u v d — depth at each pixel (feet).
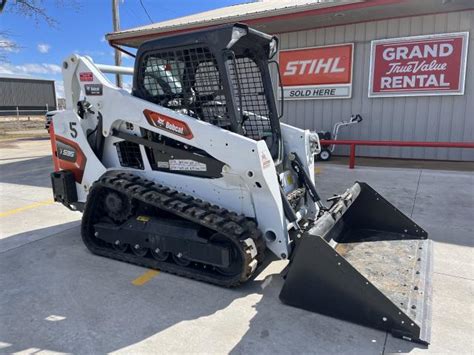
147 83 12.32
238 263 10.82
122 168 13.47
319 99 34.09
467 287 10.82
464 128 29.27
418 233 12.94
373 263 11.04
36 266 12.49
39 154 41.65
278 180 11.94
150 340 8.60
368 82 31.86
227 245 10.79
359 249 12.02
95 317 9.51
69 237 15.25
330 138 32.32
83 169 14.17
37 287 11.06
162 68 11.85
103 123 13.26
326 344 8.39
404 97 30.78
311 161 14.05
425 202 19.06
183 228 11.38
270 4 40.14
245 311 9.74
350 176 24.82
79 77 13.55
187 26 33.01
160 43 11.49
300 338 8.61
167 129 11.75
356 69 32.17
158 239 11.73
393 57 30.55
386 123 31.76
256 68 12.83
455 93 28.99
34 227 16.56
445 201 19.19
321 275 9.34
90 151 13.83
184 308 9.91
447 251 13.26
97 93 13.15
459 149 29.89
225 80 10.77
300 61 34.24
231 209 11.48
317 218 11.64
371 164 29.22
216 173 11.42
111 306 10.01
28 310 9.85
